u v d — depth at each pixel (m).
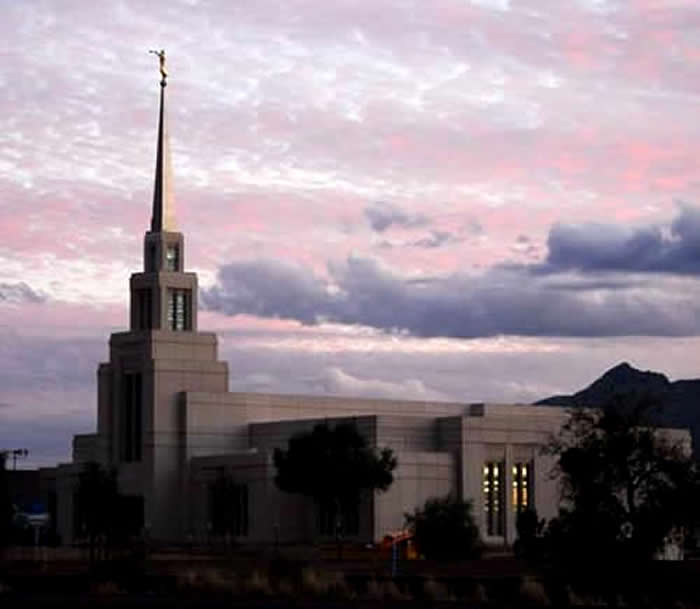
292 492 187.00
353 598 82.44
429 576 95.75
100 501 161.88
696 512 90.06
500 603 78.25
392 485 193.12
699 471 90.31
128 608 71.44
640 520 89.12
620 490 92.06
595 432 93.06
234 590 87.31
